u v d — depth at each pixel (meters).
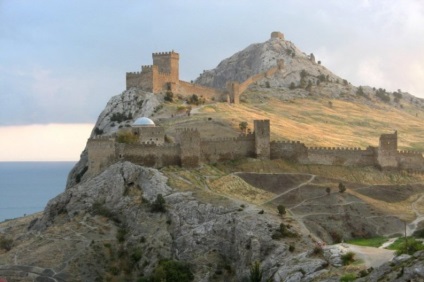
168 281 130.38
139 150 174.50
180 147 176.50
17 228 183.75
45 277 134.62
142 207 156.25
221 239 140.75
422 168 190.25
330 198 162.62
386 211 157.25
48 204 171.25
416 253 90.94
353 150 188.88
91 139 180.25
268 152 186.00
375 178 182.38
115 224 155.50
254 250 129.75
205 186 164.75
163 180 163.00
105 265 141.62
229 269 135.00
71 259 140.88
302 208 156.62
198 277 133.00
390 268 90.81
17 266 138.88
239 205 149.12
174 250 142.50
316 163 187.12
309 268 108.81
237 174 175.00
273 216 143.62
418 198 171.75
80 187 169.75
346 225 148.75
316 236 139.88
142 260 142.00
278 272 115.12
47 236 151.75
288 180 173.75
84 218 158.38
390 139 187.50
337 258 109.19
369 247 118.31
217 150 182.25
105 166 176.75
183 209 150.88
